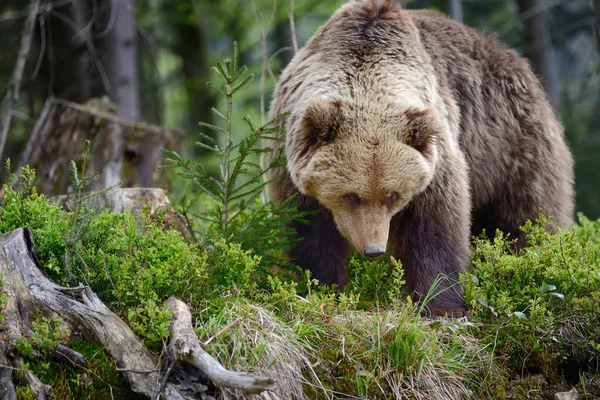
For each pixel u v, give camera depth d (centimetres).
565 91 2650
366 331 778
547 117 1145
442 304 902
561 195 1141
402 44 927
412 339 756
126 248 754
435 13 1120
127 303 725
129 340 671
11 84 1541
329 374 742
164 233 848
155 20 2477
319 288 901
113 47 1902
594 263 868
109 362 674
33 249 714
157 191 1033
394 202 855
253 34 2911
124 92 1895
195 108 2502
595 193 2502
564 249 880
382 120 848
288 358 720
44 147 1312
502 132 1086
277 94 998
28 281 691
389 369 748
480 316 852
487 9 2644
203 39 2573
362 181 830
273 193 968
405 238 936
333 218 926
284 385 705
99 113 1344
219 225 860
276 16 2248
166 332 668
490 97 1085
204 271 758
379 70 890
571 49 2889
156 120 2439
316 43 959
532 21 2080
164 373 661
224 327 703
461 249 930
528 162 1105
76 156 1303
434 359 766
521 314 795
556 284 862
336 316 794
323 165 843
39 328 649
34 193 799
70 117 1323
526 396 786
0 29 2045
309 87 905
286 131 923
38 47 2067
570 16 2589
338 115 841
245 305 746
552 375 812
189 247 783
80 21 2072
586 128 2634
